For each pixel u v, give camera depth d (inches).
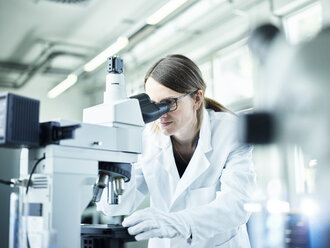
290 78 17.3
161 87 49.6
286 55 17.5
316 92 16.7
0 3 199.5
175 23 194.5
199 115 56.7
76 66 300.7
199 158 55.2
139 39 217.6
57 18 220.1
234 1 166.1
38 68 285.3
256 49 18.2
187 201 56.4
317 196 20.6
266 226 38.1
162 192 59.9
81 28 233.6
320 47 16.8
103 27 232.7
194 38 212.4
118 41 193.9
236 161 52.6
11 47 258.5
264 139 17.7
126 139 41.2
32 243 35.8
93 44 257.8
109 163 40.9
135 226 38.2
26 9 207.8
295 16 150.2
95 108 41.3
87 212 110.0
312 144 17.5
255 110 18.2
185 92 50.3
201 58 209.9
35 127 33.7
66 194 35.0
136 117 42.1
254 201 51.3
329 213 20.2
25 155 37.8
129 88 269.1
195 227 41.1
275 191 101.8
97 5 204.5
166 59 52.2
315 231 21.1
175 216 40.6
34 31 235.9
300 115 17.1
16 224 36.6
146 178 60.2
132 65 266.4
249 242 56.0
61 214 34.5
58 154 34.5
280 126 17.4
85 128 36.9
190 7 173.2
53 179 34.0
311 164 20.0
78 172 36.1
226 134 56.1
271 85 17.8
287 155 19.5
